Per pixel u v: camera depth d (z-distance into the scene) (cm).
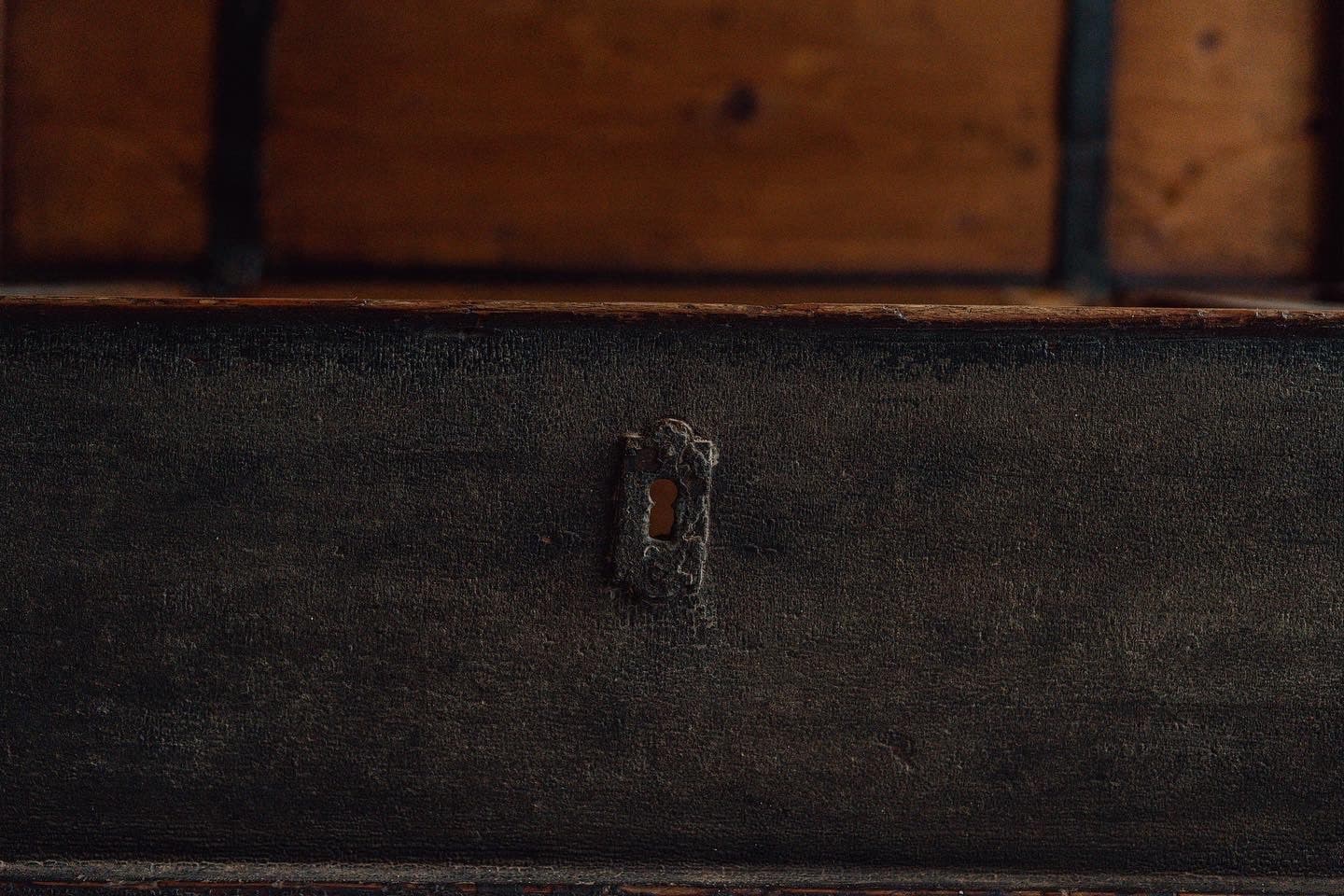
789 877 100
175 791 99
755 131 121
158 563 98
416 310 98
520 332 98
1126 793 100
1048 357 98
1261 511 99
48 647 99
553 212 121
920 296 121
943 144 121
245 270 120
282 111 120
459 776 99
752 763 99
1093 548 99
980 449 98
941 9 121
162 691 99
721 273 121
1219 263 121
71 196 119
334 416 98
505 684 99
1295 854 100
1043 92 121
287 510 98
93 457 98
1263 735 99
